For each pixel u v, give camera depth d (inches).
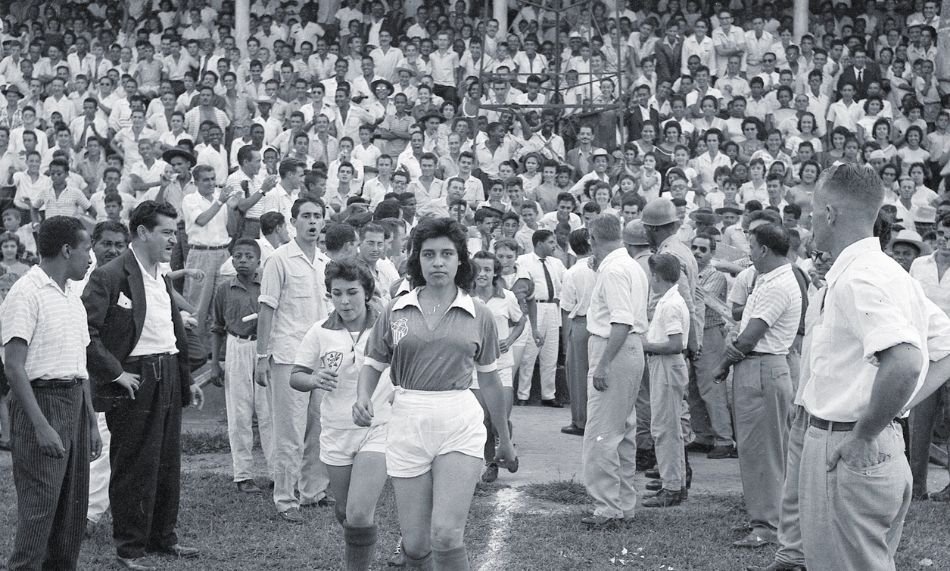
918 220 573.0
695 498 297.3
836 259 161.2
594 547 247.8
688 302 319.6
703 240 368.2
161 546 242.8
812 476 159.8
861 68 708.7
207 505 283.9
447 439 185.5
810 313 190.2
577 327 383.2
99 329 229.8
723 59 736.3
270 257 278.2
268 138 638.5
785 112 676.1
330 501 288.7
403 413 188.1
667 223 296.8
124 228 303.4
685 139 633.0
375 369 194.4
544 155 609.0
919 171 585.6
